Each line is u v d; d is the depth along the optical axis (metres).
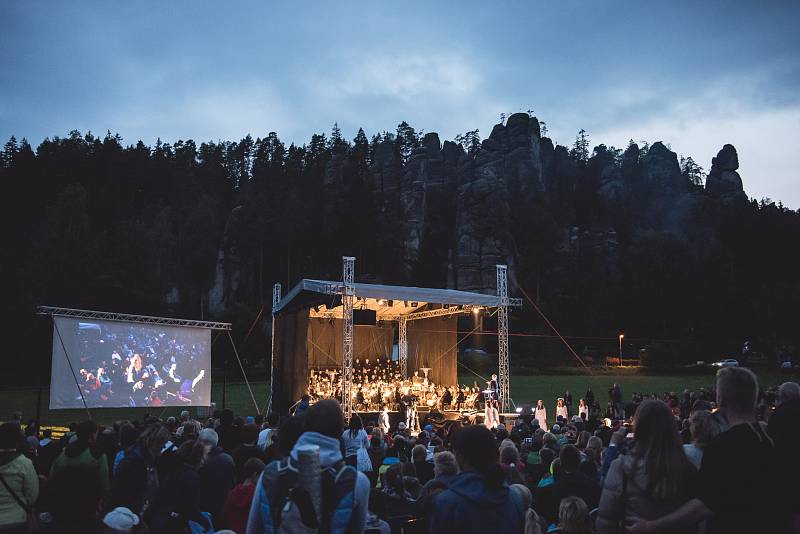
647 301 101.44
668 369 73.00
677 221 131.12
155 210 112.31
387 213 113.31
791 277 109.50
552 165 150.38
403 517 6.79
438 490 5.48
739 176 158.75
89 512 2.92
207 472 6.43
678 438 3.64
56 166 113.44
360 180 123.88
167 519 5.23
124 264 79.00
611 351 93.62
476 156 127.94
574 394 50.12
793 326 82.81
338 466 3.23
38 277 71.56
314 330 32.81
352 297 22.81
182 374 23.81
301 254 110.38
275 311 29.28
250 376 68.31
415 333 33.91
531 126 141.38
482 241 105.75
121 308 74.44
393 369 33.38
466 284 102.25
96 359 21.62
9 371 67.25
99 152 121.69
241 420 9.99
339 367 33.03
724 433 3.36
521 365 79.44
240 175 138.12
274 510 3.03
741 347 92.12
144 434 5.93
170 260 101.94
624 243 126.00
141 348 22.86
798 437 3.59
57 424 30.91
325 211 113.75
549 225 111.88
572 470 6.37
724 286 99.50
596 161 152.25
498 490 3.45
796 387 4.88
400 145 138.50
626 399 46.34
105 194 108.50
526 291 103.50
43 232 80.06
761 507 3.14
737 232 119.25
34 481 5.77
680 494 3.53
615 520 3.68
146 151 130.12
